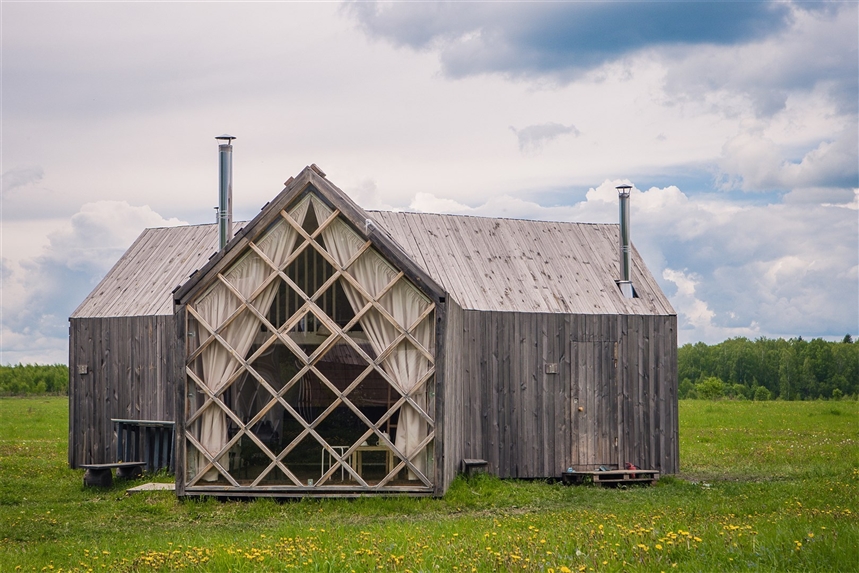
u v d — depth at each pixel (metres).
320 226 17.84
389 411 17.72
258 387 19.92
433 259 23.22
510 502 17.64
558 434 22.38
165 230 28.08
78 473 23.12
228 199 21.86
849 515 12.97
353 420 21.02
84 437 24.61
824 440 31.05
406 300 17.81
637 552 10.00
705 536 10.90
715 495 17.88
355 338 18.33
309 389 20.91
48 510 17.16
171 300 23.62
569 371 22.64
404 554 10.40
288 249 18.02
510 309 22.31
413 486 17.61
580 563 9.51
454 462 19.58
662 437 23.19
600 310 23.20
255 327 18.00
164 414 22.95
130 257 27.48
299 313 17.92
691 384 119.38
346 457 17.72
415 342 17.64
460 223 25.03
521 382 22.16
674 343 23.66
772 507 14.88
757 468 23.78
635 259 25.48
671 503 16.39
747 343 140.25
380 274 17.83
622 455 22.78
